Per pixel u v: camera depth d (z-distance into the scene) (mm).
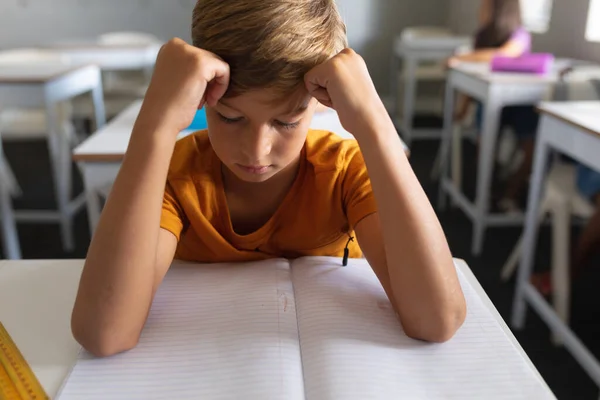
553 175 1771
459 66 2592
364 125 620
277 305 623
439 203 2855
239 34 559
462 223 2660
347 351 546
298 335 577
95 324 549
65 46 3518
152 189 592
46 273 731
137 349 559
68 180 2709
